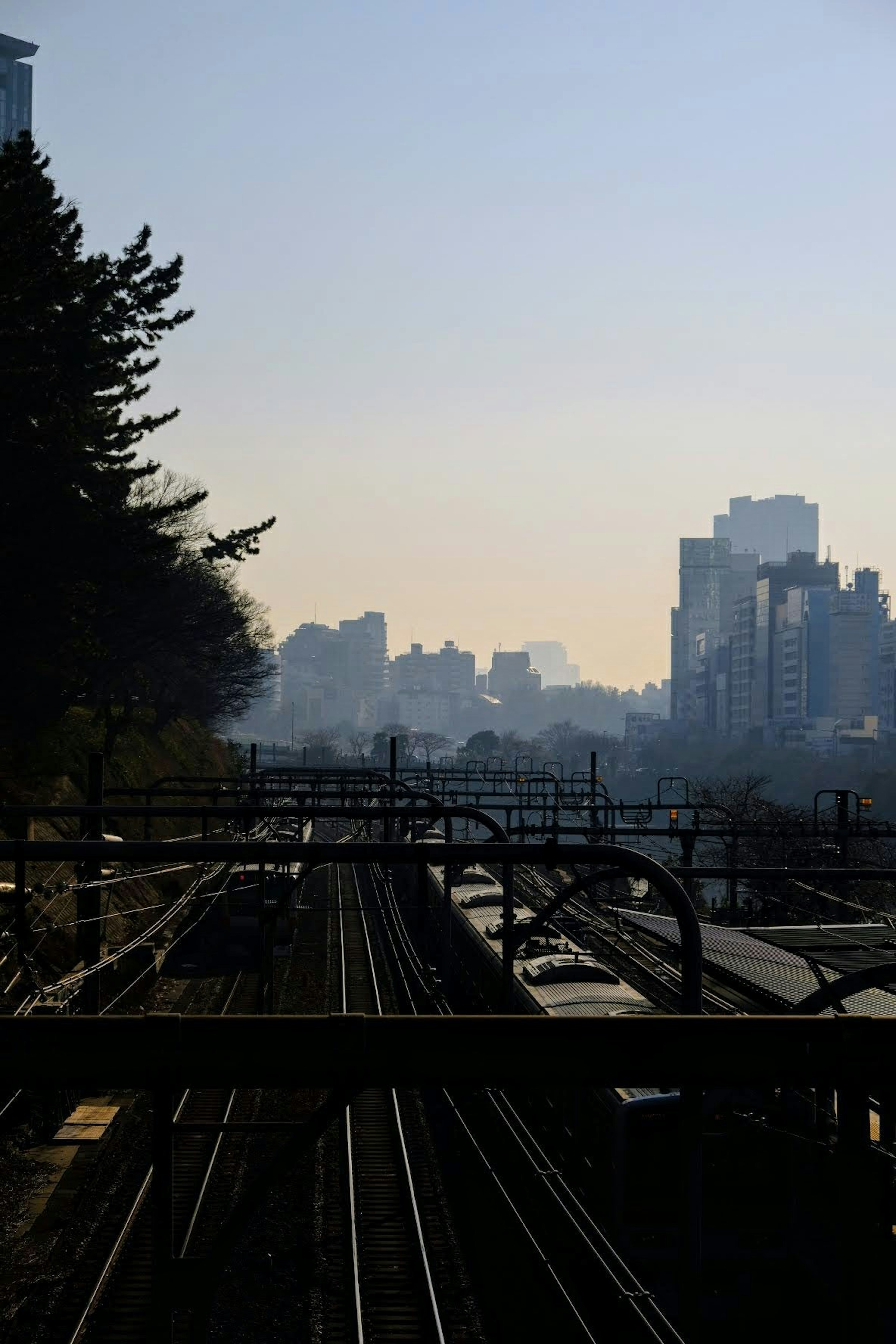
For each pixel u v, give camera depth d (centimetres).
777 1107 1822
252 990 3781
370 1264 1747
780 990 1881
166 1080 878
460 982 3378
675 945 2208
